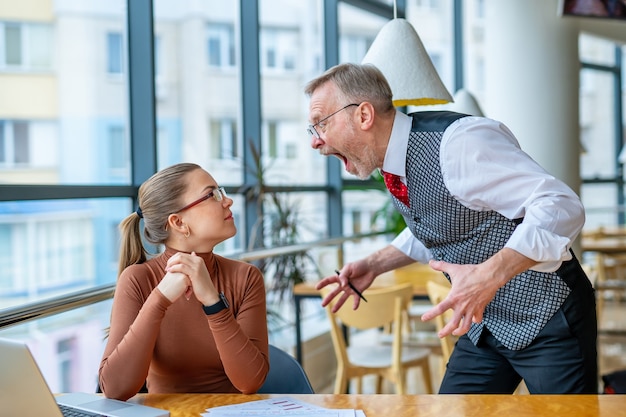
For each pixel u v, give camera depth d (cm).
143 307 156
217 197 174
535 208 156
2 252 410
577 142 503
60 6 480
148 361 154
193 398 150
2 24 455
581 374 177
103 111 487
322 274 437
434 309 146
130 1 350
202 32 454
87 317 400
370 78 179
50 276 434
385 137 181
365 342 538
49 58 480
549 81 493
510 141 173
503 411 132
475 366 200
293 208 447
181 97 446
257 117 454
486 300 147
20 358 117
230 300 176
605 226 886
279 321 441
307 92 188
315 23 538
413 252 219
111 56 477
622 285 621
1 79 454
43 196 279
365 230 582
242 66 454
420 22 681
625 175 909
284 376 183
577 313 177
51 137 493
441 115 180
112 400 146
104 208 457
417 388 431
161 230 175
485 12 515
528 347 182
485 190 169
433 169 175
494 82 507
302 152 516
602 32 588
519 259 149
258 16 452
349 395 147
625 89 901
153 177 176
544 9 492
